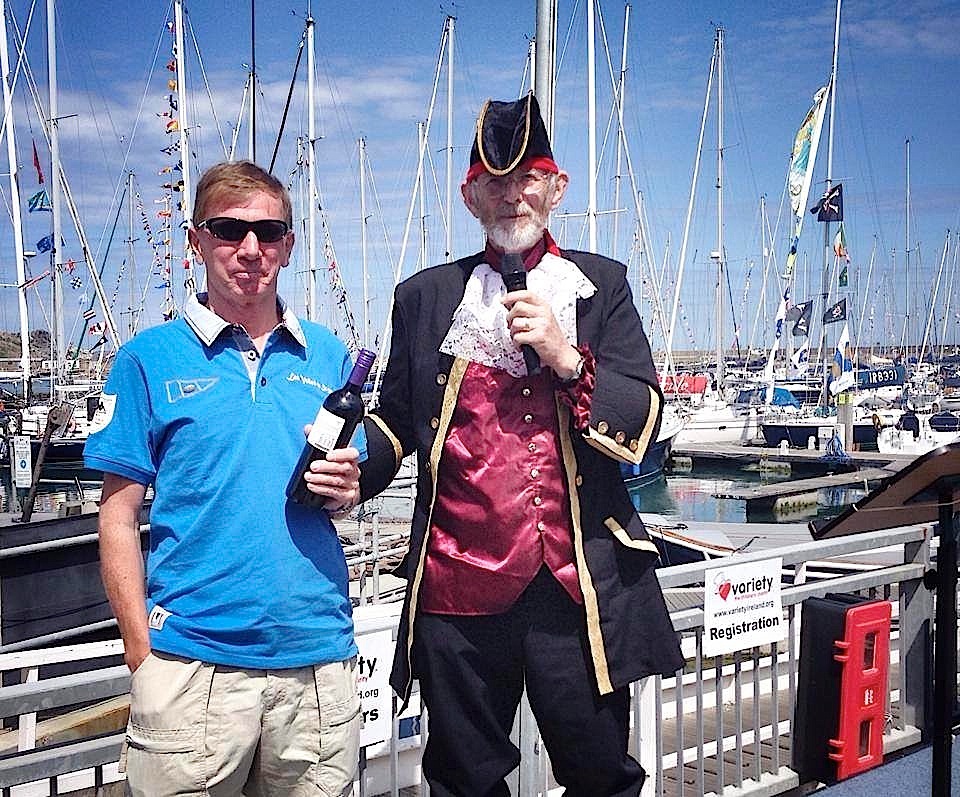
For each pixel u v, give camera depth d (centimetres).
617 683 209
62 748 221
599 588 210
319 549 210
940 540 256
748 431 3127
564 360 199
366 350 204
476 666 214
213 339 207
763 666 520
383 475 227
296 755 205
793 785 353
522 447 212
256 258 207
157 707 196
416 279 231
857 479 2188
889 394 3800
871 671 346
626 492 223
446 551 214
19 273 2094
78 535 554
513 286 202
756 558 330
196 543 201
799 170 2470
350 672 217
